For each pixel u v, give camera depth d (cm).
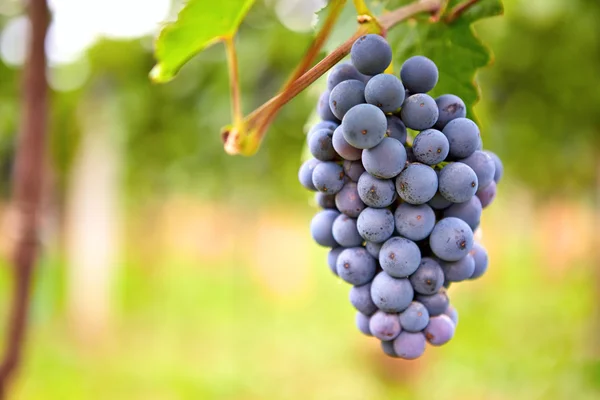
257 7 303
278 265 927
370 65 83
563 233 842
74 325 547
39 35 141
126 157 527
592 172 525
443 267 92
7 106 387
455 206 91
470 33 111
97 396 493
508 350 553
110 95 427
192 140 456
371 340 562
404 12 101
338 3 102
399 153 82
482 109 202
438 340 93
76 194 522
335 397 525
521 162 476
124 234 838
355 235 93
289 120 360
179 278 923
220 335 693
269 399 526
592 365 455
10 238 141
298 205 793
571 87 339
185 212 909
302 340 666
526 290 829
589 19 287
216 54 330
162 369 559
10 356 139
